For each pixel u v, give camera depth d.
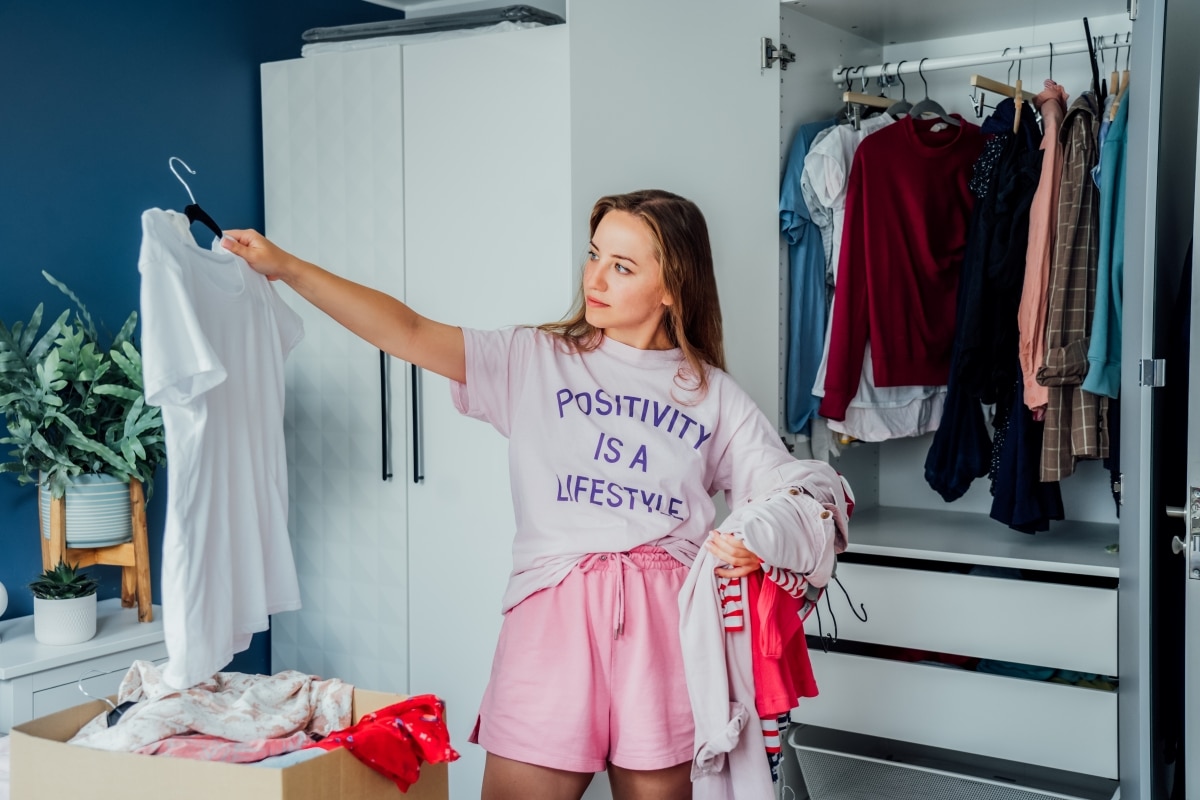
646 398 1.86
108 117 2.44
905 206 2.81
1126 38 2.64
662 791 1.76
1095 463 3.03
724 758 1.72
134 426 2.24
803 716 2.85
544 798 1.75
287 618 2.71
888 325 2.81
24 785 1.40
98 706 1.56
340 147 2.56
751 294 2.69
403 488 2.52
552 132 2.26
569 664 1.73
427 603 2.51
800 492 1.81
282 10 2.84
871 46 3.24
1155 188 2.01
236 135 2.71
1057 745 2.56
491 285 2.37
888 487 3.33
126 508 2.29
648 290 1.84
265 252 1.65
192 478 1.45
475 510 2.43
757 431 1.92
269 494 1.68
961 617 2.67
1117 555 2.61
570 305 2.27
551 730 1.71
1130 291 2.14
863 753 2.99
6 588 2.31
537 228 2.30
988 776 2.84
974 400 2.79
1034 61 3.07
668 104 2.46
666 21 2.45
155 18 2.53
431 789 1.52
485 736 1.81
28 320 2.31
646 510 1.80
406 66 2.45
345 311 1.73
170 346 1.41
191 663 1.45
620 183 2.35
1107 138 2.44
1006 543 2.78
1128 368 2.16
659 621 1.77
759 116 2.71
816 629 2.86
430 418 2.47
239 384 1.60
